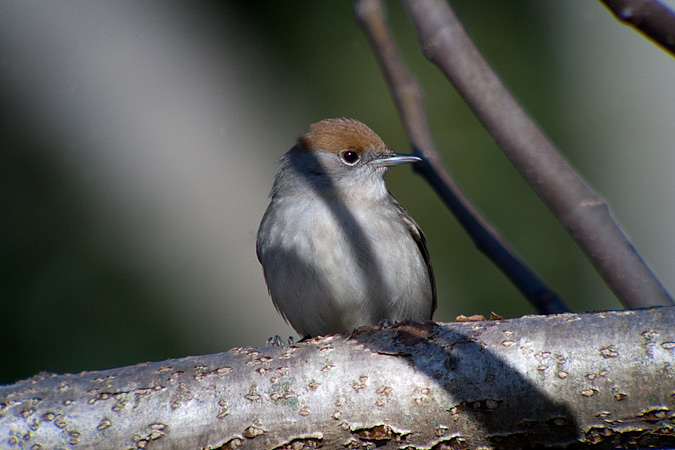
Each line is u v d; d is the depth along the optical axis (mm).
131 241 12906
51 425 5180
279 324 12828
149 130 13359
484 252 5754
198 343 12461
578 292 12453
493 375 4812
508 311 12258
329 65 13961
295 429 5055
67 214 12828
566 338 4773
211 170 13414
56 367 11766
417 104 6133
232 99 13805
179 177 13289
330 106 13727
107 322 12211
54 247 12578
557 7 13859
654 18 3863
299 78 13961
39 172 12961
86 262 12555
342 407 5008
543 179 4770
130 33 13461
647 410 4527
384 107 13523
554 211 4816
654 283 4707
